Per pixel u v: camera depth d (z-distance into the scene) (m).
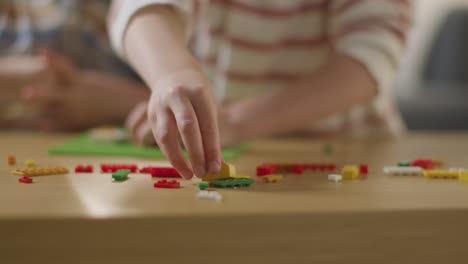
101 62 1.98
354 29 1.28
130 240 0.62
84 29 1.94
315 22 1.51
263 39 1.52
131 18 1.00
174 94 0.78
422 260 0.66
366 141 1.37
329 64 1.28
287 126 1.19
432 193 0.73
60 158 0.99
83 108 1.65
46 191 0.71
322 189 0.75
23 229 0.61
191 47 1.61
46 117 1.66
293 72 1.57
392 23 1.27
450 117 2.89
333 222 0.65
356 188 0.76
